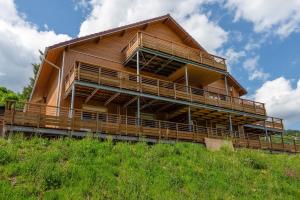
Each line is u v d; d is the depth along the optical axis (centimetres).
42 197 1008
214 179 1416
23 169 1146
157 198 1114
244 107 2811
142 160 1466
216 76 2880
